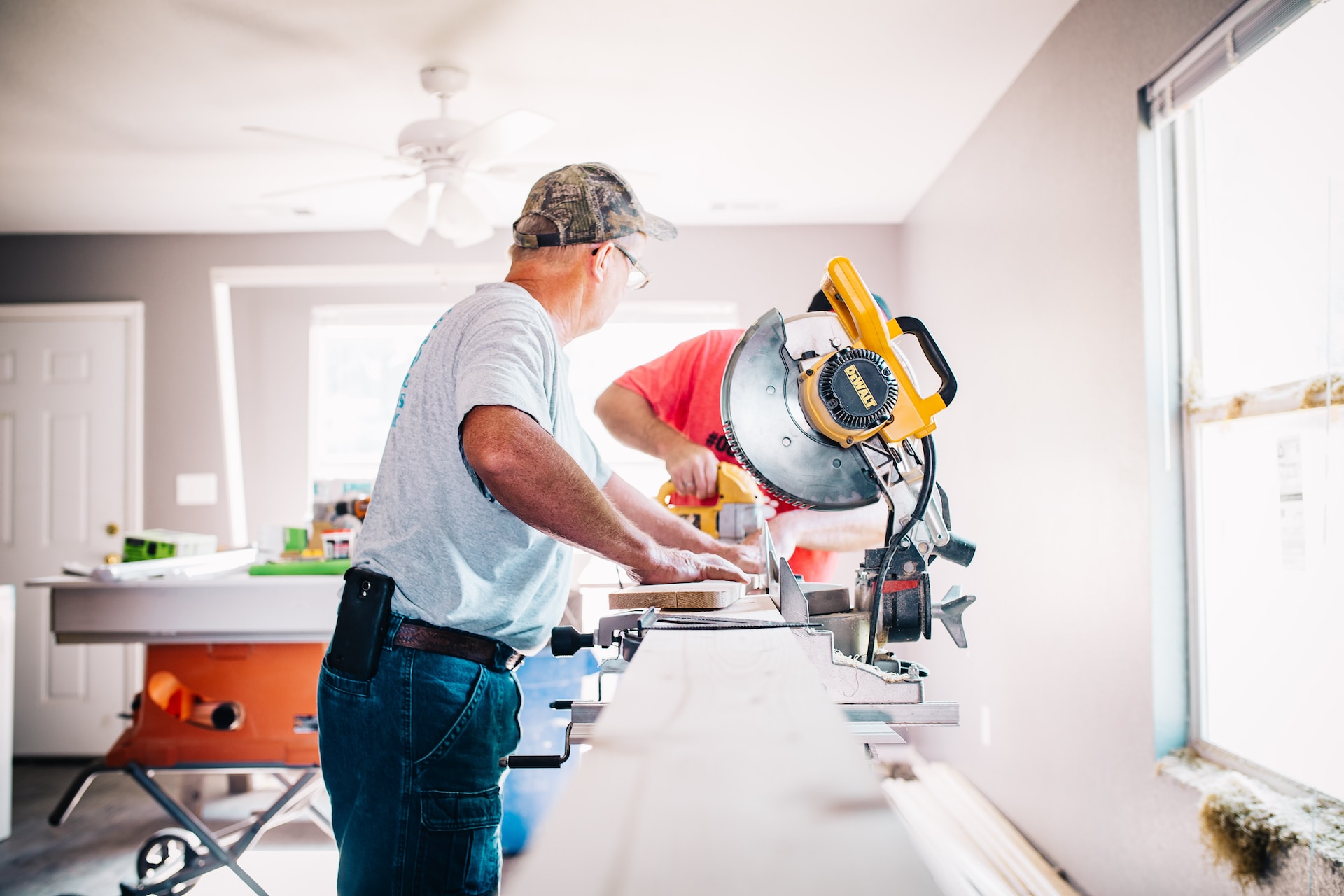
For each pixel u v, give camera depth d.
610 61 2.65
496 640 1.16
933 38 2.55
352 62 2.64
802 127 3.16
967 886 2.35
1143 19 2.04
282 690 2.19
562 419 1.21
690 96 2.90
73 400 4.20
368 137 3.19
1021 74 2.75
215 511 4.17
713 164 3.50
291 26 2.43
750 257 4.28
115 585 2.17
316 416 4.29
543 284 1.27
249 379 4.27
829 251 4.28
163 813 3.24
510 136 2.53
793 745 0.46
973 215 3.21
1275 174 1.78
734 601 1.13
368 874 1.09
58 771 3.84
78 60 2.61
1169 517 2.05
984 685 3.12
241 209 3.95
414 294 4.31
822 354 1.21
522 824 2.53
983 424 3.12
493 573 1.13
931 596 1.13
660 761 0.43
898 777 3.53
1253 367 1.86
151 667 2.21
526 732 2.53
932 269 3.73
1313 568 1.68
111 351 4.22
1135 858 2.12
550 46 2.56
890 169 3.57
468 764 1.11
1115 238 2.19
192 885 2.15
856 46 2.59
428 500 1.10
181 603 2.16
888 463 1.18
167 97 2.85
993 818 2.88
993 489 3.03
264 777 3.75
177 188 3.68
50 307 4.20
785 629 0.93
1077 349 2.40
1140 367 2.08
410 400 1.14
